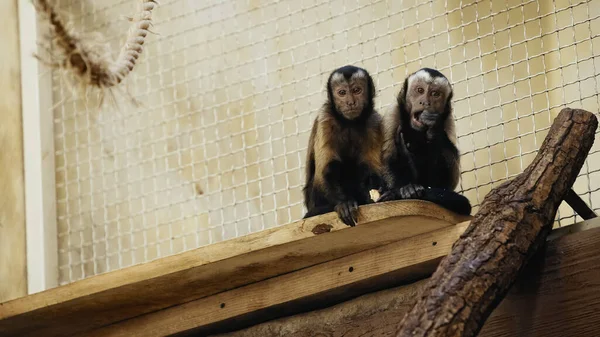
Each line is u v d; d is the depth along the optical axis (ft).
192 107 38.63
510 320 22.77
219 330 27.27
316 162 28.40
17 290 30.99
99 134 36.76
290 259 24.47
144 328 27.14
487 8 37.01
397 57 37.24
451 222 22.94
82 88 17.80
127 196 37.70
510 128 36.86
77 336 28.09
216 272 24.80
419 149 27.89
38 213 31.94
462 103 36.99
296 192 37.99
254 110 35.37
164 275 24.41
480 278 19.90
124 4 34.55
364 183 28.37
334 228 22.81
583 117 23.00
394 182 27.68
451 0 37.32
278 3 36.78
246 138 38.81
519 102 36.81
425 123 27.32
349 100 28.19
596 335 21.74
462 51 36.94
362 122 28.55
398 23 37.60
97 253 36.81
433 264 23.66
